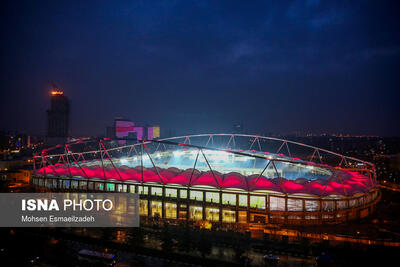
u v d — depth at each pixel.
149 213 88.00
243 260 56.22
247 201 79.19
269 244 63.50
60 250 62.59
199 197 84.19
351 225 76.19
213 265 55.25
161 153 148.88
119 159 139.75
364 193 85.12
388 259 55.38
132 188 92.88
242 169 116.19
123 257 59.03
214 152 139.62
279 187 80.25
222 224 78.06
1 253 61.38
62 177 106.00
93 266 55.25
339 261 54.97
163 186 87.75
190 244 60.62
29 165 190.62
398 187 145.00
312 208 77.38
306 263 54.84
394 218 83.88
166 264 55.81
